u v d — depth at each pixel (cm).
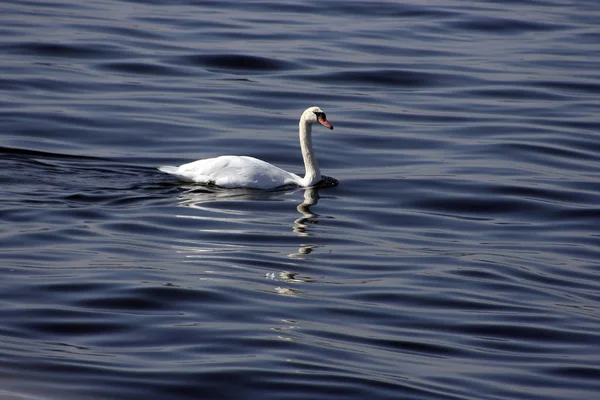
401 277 1545
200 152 2198
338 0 3634
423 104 2628
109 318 1323
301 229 1739
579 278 1588
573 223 1870
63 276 1452
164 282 1446
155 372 1183
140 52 2906
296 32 3209
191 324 1318
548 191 2038
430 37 3234
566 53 3094
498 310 1440
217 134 2319
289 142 2300
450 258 1647
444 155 2256
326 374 1200
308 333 1314
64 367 1186
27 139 2192
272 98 2611
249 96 2614
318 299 1434
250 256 1587
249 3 3550
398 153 2261
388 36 3219
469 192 2014
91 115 2384
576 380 1233
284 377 1186
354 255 1627
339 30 3259
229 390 1155
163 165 2086
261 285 1467
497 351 1308
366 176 2095
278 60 2903
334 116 2497
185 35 3102
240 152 2220
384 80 2802
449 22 3403
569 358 1295
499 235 1792
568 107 2625
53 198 1812
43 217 1708
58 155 2098
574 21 3478
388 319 1382
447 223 1844
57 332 1279
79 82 2627
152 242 1623
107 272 1474
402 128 2434
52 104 2447
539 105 2638
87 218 1720
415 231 1788
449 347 1308
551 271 1612
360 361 1243
